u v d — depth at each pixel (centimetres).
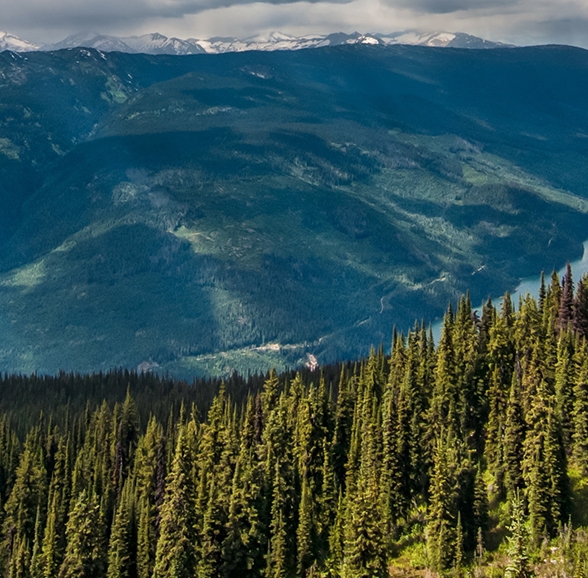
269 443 16950
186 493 16125
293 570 15788
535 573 13125
